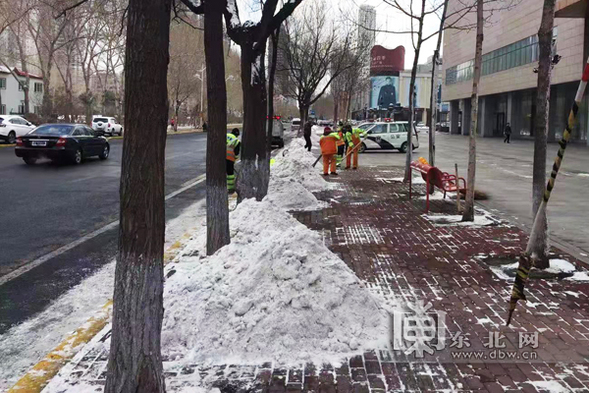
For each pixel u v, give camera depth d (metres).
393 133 31.22
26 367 4.59
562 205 12.69
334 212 11.41
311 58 30.78
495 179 18.27
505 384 4.07
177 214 11.54
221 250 6.15
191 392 3.90
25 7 38.78
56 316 5.68
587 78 4.38
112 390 3.45
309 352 4.55
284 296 4.76
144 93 3.35
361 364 4.39
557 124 44.28
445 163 24.59
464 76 63.53
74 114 48.03
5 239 8.91
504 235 9.14
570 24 38.19
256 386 4.05
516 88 48.66
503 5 43.50
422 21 15.71
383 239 8.85
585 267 7.19
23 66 43.78
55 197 13.09
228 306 4.79
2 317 5.63
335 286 4.97
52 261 7.68
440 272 6.94
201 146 34.72
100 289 6.50
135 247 3.43
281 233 5.38
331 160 19.05
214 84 7.26
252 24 9.95
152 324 3.50
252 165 10.38
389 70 82.31
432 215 11.05
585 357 4.53
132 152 3.39
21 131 32.34
